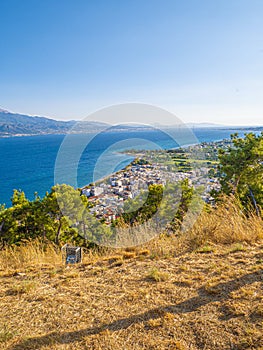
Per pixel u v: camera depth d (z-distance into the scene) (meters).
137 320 1.61
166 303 1.80
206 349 1.33
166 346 1.36
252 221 3.62
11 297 2.02
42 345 1.41
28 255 3.36
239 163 11.73
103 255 3.33
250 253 2.68
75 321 1.64
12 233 8.80
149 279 2.23
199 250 2.92
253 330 1.44
